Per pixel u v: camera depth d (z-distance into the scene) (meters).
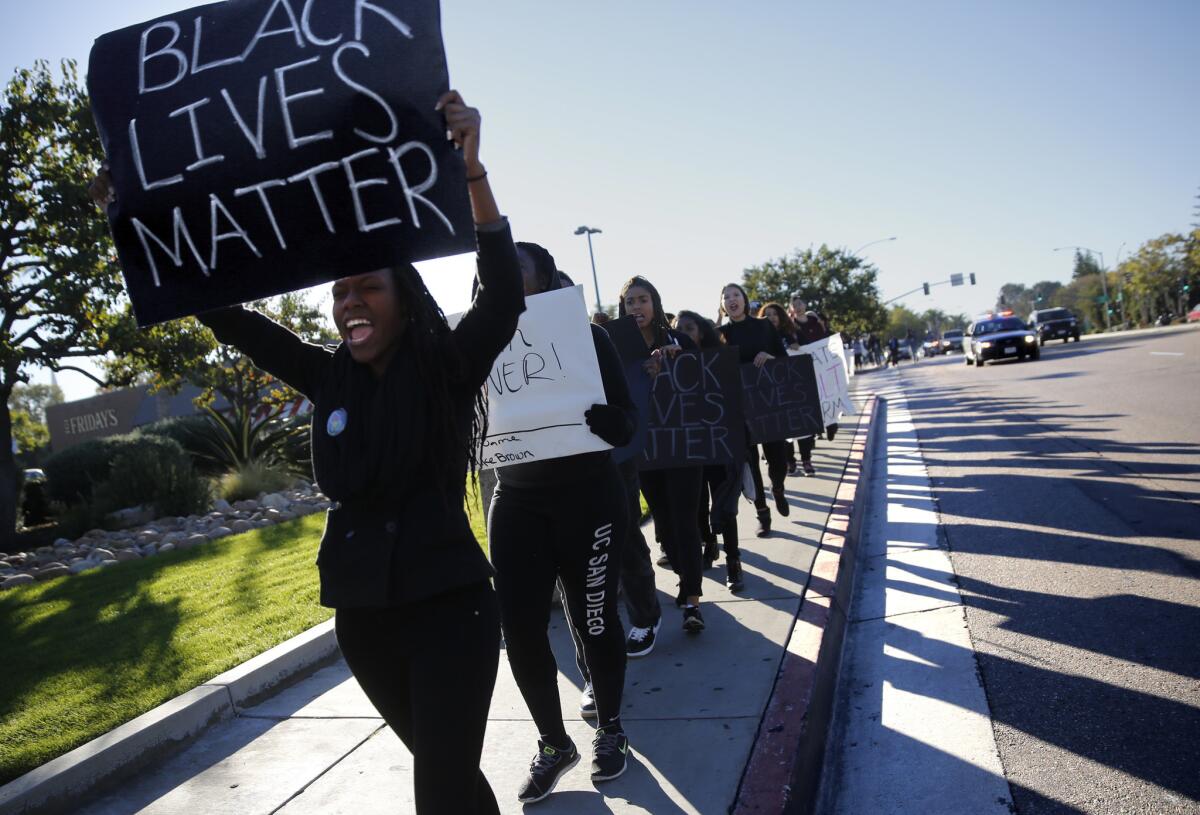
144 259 2.23
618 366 3.52
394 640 2.07
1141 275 75.00
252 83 2.17
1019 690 3.83
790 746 3.22
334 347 2.46
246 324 2.29
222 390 20.50
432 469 2.10
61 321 15.45
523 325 3.25
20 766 3.51
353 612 2.08
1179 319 68.44
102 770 3.45
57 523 15.98
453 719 1.99
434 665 2.02
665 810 2.95
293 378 2.33
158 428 19.70
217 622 5.66
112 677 4.64
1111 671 3.86
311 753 3.70
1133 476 7.96
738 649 4.38
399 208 2.12
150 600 6.76
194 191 2.19
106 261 15.20
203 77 2.20
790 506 8.19
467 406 2.21
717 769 3.17
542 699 3.18
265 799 3.32
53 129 15.07
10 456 15.04
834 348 10.35
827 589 5.17
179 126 2.19
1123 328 81.12
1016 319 34.59
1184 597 4.63
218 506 13.46
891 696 4.02
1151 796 2.87
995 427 13.26
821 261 51.75
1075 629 4.42
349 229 2.14
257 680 4.33
